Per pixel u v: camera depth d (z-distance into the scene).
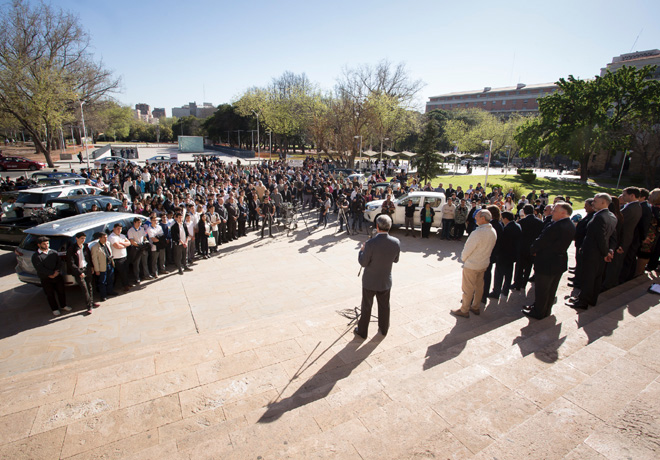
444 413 2.57
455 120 69.38
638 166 45.97
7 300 7.27
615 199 5.52
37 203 11.39
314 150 85.25
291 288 8.05
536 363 3.32
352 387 3.31
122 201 12.63
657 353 3.08
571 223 4.64
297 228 14.59
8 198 12.80
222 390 3.66
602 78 38.25
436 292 6.88
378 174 26.92
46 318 6.48
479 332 4.89
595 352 3.30
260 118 58.47
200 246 10.38
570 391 2.57
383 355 4.38
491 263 6.07
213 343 4.77
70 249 6.52
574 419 2.28
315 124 42.53
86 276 6.72
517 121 62.62
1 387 4.07
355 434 2.39
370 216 13.88
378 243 4.55
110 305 7.07
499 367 3.27
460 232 12.68
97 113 48.78
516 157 71.44
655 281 6.05
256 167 29.34
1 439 2.91
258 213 13.22
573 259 8.78
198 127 109.62
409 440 2.30
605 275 5.78
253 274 8.99
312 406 2.97
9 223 10.43
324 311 5.97
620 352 3.30
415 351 4.34
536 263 4.83
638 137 35.88
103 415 3.22
